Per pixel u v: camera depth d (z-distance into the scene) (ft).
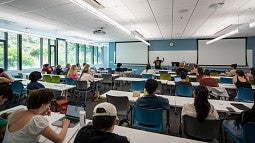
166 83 18.11
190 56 39.73
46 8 15.17
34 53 30.66
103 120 3.74
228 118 8.70
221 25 22.81
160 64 38.22
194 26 23.66
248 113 6.58
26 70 28.58
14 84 16.20
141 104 8.20
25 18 19.03
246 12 16.46
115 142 3.44
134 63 44.24
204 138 6.70
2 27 22.54
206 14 17.13
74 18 18.89
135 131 5.91
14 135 4.49
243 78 14.87
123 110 10.50
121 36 34.65
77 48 43.32
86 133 3.68
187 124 6.93
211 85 14.79
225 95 12.98
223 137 7.36
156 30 27.17
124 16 17.80
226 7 14.93
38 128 4.55
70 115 6.89
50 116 7.05
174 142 5.22
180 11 16.07
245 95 12.92
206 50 38.37
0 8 15.31
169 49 41.29
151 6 14.53
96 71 31.01
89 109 15.39
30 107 4.90
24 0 13.14
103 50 51.62
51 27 24.45
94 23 21.54
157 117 7.88
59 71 25.94
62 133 5.08
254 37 34.91
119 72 30.68
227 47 36.63
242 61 35.70
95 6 14.10
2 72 16.35
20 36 27.43
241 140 6.75
